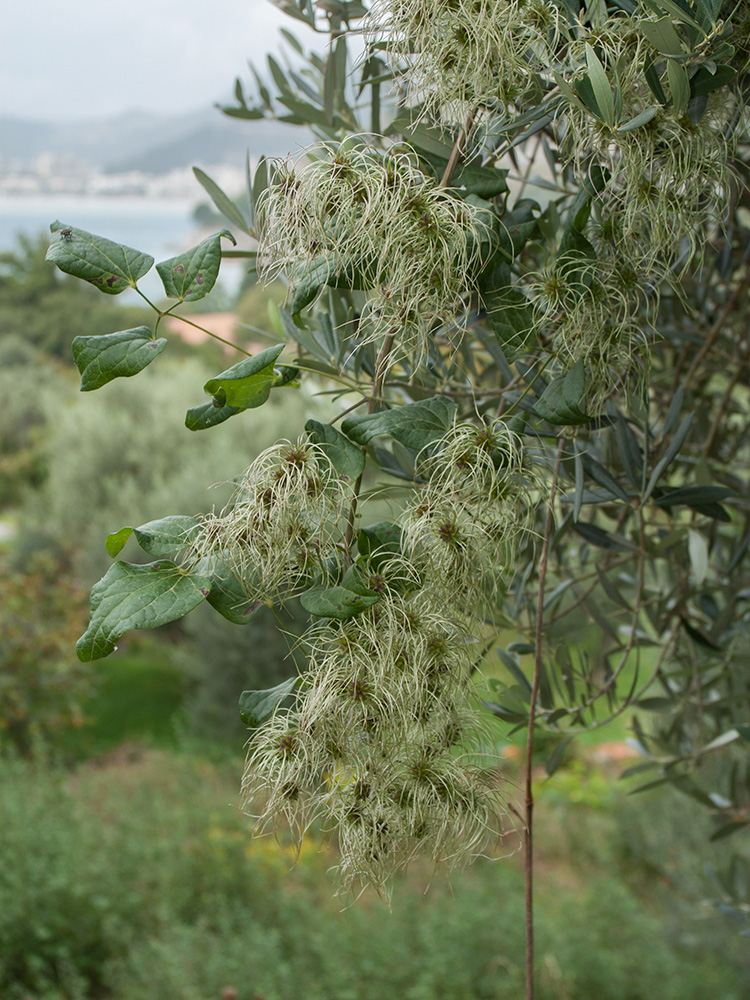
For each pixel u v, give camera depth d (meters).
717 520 1.12
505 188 0.78
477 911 4.06
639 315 0.89
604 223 0.80
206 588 0.67
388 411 0.72
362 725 0.69
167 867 4.18
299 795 0.72
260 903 4.10
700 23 0.69
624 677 5.14
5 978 3.58
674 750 1.34
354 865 0.72
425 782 0.71
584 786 6.30
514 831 0.81
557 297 0.80
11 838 4.02
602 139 0.75
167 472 9.38
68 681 6.86
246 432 8.77
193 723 7.00
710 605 1.32
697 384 1.44
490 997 3.67
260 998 3.05
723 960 4.15
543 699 1.15
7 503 14.01
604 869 5.12
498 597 1.08
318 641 0.71
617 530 1.23
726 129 0.82
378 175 0.70
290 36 1.23
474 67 0.74
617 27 0.73
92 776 5.93
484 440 0.72
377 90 0.99
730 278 1.29
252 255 1.06
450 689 0.72
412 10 0.75
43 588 7.25
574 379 0.77
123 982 3.51
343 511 0.69
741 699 1.29
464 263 0.71
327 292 1.02
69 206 147.00
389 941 3.79
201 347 15.10
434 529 0.70
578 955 3.86
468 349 1.14
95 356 0.67
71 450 9.94
